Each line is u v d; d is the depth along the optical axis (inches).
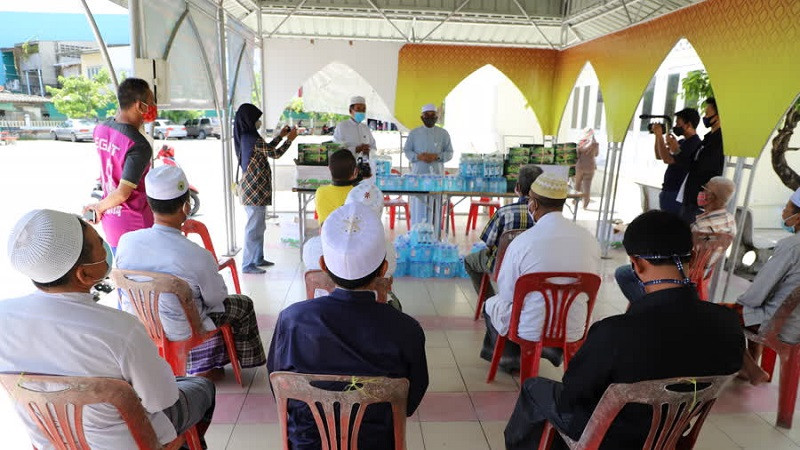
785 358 94.8
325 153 199.3
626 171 421.7
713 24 158.9
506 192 191.3
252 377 110.2
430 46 284.8
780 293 97.5
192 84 167.9
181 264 87.6
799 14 125.8
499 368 116.5
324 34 291.7
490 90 444.1
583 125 463.5
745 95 146.4
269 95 281.9
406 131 296.2
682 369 51.8
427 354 124.0
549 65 294.4
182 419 63.7
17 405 49.4
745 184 275.7
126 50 990.4
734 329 52.6
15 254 44.6
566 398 60.3
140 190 104.3
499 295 102.5
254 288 166.7
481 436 92.3
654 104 383.9
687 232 53.2
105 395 47.9
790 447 91.0
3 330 46.9
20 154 634.8
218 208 297.7
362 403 50.5
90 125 869.2
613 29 247.8
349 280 53.5
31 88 1102.4
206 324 93.7
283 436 54.4
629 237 54.8
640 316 52.6
